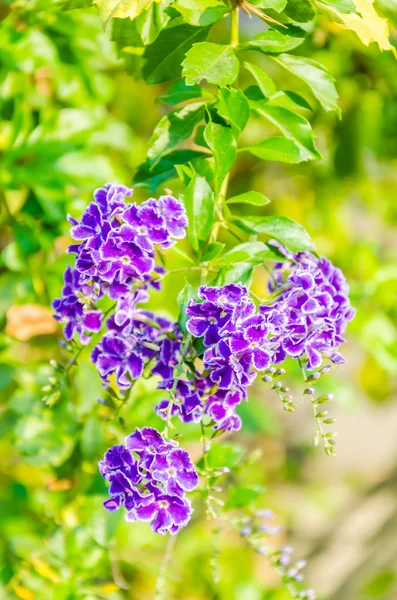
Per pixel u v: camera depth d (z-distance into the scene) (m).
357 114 1.01
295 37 0.70
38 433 0.84
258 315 0.64
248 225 0.70
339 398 0.94
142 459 0.65
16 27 0.87
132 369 0.67
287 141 0.71
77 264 0.65
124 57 0.77
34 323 0.87
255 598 0.95
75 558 0.82
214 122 0.70
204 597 1.00
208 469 0.70
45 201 0.86
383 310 0.97
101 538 0.82
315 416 0.68
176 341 0.67
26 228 0.87
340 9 0.69
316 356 0.66
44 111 0.92
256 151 0.71
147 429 0.65
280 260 0.69
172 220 0.66
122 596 0.89
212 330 0.64
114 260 0.65
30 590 0.82
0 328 0.87
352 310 0.69
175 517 0.65
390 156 1.02
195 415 0.66
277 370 0.66
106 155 1.00
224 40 0.97
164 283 0.94
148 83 0.73
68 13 0.88
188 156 0.73
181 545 1.01
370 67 0.95
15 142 0.87
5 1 0.87
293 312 0.66
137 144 1.00
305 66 0.71
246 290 0.65
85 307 0.68
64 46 0.91
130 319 0.67
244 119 0.69
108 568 0.85
